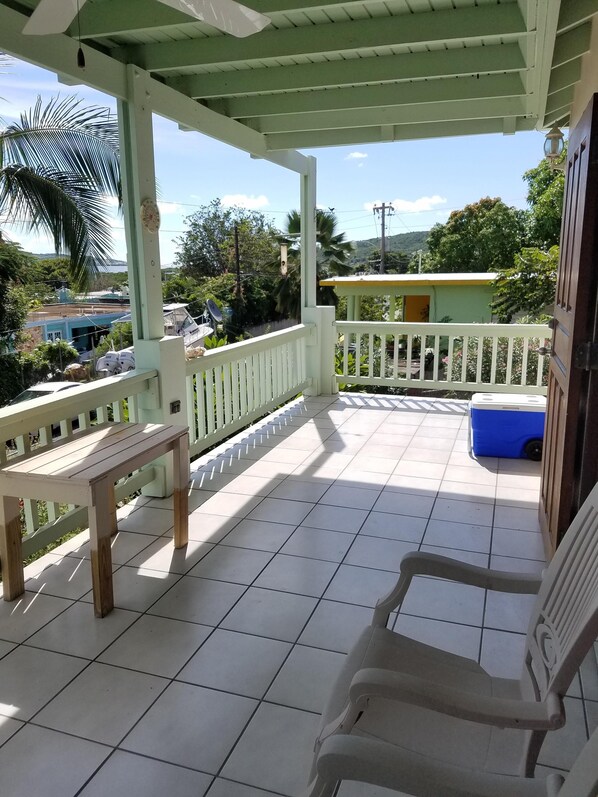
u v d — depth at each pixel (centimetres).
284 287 1653
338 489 369
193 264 1603
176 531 291
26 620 234
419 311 1459
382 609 161
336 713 136
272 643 219
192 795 155
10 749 171
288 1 251
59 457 243
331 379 610
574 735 173
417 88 377
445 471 401
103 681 200
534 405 414
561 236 287
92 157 418
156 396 338
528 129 445
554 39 266
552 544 253
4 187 396
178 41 309
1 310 404
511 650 214
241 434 487
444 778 94
